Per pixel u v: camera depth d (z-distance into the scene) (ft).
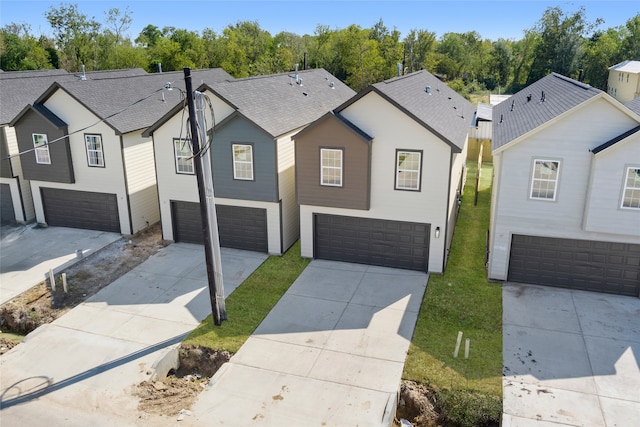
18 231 81.20
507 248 58.08
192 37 230.89
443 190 58.85
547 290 57.62
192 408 40.75
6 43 214.07
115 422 39.73
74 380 44.68
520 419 38.11
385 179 60.75
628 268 55.21
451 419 40.14
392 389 41.98
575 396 40.37
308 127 59.93
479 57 263.90
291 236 72.02
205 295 58.90
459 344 45.42
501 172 55.47
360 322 52.06
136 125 75.92
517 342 47.75
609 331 49.14
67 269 66.44
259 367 45.29
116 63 214.69
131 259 69.26
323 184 62.39
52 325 53.31
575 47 221.66
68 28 219.41
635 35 218.59
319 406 40.32
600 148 51.08
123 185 75.77
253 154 64.28
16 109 83.41
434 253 61.57
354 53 199.52
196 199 71.61
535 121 57.31
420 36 208.64
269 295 58.18
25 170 79.61
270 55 238.07
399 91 64.08
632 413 38.45
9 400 42.37
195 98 47.14
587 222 53.57
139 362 46.80
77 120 74.79
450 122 68.54
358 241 65.05
